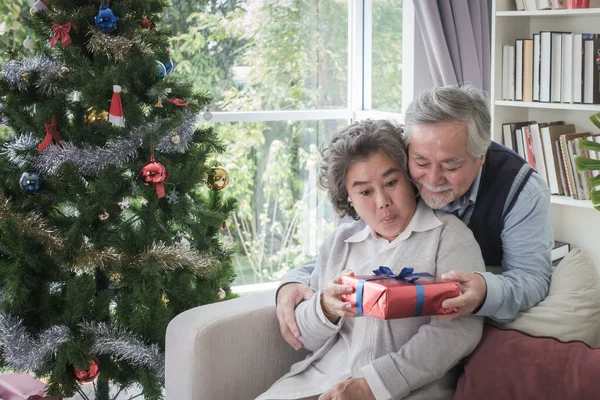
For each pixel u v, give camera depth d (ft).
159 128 8.08
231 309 6.17
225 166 12.86
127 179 8.33
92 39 8.00
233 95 12.85
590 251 10.71
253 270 13.33
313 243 13.67
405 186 5.61
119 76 7.93
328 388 5.55
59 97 8.18
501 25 10.73
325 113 13.30
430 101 5.31
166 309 8.15
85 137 8.23
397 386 5.14
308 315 5.80
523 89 10.55
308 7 13.12
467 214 5.81
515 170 5.75
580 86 9.78
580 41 9.75
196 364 5.84
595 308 5.33
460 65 11.35
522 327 5.30
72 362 7.71
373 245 5.92
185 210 8.56
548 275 5.67
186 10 12.35
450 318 5.11
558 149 10.17
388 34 12.67
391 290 4.89
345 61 13.50
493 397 4.91
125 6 8.16
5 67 8.15
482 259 5.56
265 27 12.88
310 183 13.51
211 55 12.62
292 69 13.17
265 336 6.15
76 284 7.98
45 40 8.52
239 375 6.04
